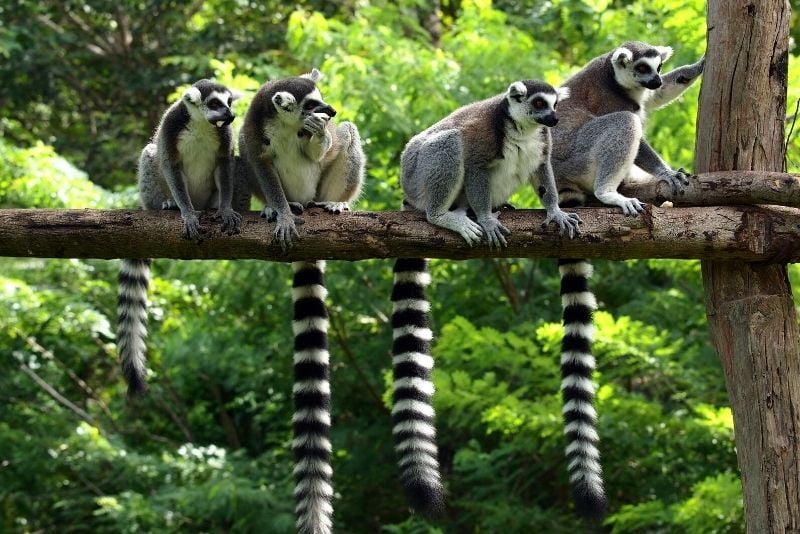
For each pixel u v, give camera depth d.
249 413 19.20
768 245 7.49
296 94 8.26
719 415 11.55
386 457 15.62
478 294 15.48
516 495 13.98
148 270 9.21
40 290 16.17
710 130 7.94
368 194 14.16
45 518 17.12
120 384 19.47
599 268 15.36
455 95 13.89
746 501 7.60
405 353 8.74
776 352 7.59
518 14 20.48
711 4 8.03
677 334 14.00
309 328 9.02
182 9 23.38
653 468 13.11
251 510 14.53
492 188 8.40
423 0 17.77
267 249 7.70
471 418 13.17
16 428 17.08
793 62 11.94
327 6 23.64
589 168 8.82
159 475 16.36
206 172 8.52
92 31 24.17
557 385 12.31
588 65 9.66
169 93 23.12
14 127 24.19
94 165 22.44
